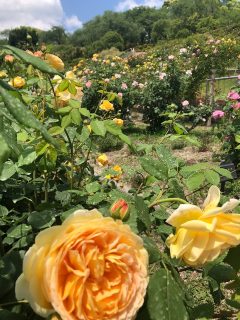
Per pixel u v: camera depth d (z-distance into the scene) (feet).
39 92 7.70
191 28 132.98
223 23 99.71
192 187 4.41
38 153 4.71
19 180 5.82
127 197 4.45
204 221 2.93
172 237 2.97
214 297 4.44
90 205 5.32
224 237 2.86
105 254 2.61
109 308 2.55
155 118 38.93
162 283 2.95
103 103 8.16
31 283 2.53
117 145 30.66
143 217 3.47
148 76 42.39
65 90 5.92
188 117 36.24
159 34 187.11
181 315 2.90
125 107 39.47
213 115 20.98
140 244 2.74
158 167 4.34
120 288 2.58
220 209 2.85
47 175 5.35
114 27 201.05
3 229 5.21
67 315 2.43
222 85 47.03
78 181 6.59
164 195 4.80
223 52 44.57
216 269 3.79
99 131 5.41
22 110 2.75
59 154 5.69
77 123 5.37
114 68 42.63
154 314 2.87
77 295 2.48
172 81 39.32
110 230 2.62
